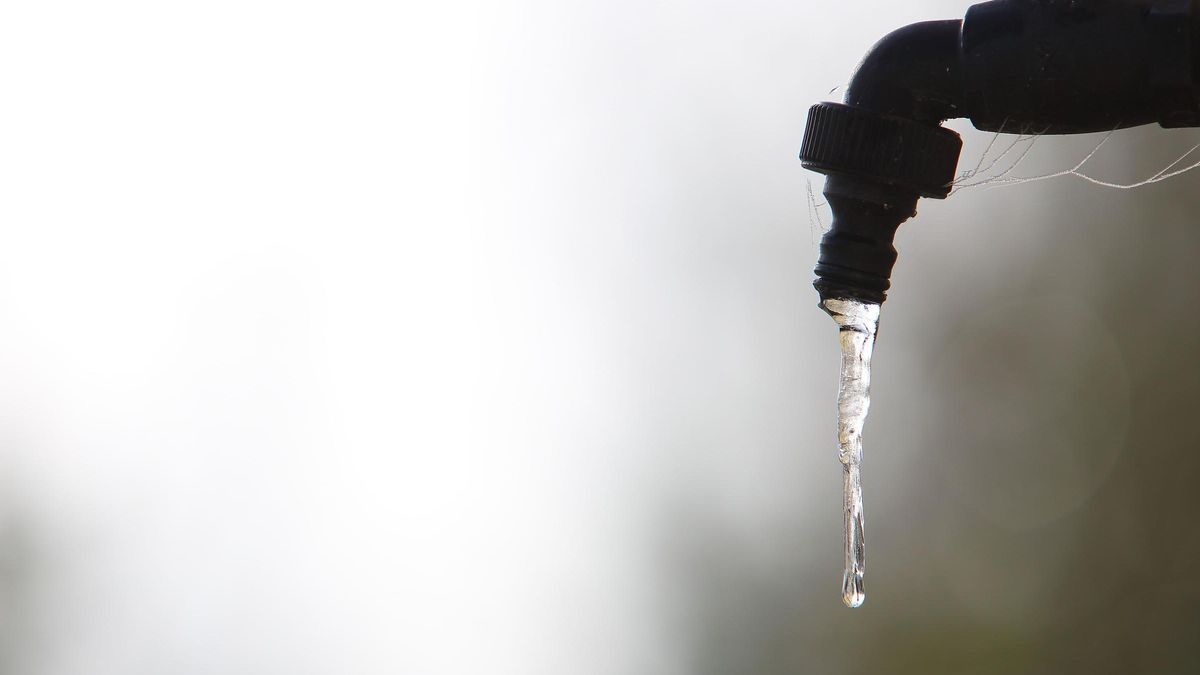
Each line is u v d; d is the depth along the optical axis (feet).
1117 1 7.97
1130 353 36.29
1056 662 34.73
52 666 37.09
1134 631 34.19
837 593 37.50
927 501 37.78
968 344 38.32
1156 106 7.98
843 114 8.51
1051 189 38.06
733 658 38.19
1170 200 36.63
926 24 8.73
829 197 8.73
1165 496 34.99
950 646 35.88
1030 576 35.88
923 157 8.50
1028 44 8.20
